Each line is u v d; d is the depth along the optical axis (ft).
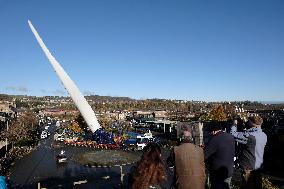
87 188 136.36
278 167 180.34
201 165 21.12
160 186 17.22
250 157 25.91
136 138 353.10
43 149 347.36
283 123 261.85
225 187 23.49
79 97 368.68
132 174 17.39
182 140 22.04
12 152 309.42
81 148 351.25
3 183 25.96
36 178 209.67
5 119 422.41
